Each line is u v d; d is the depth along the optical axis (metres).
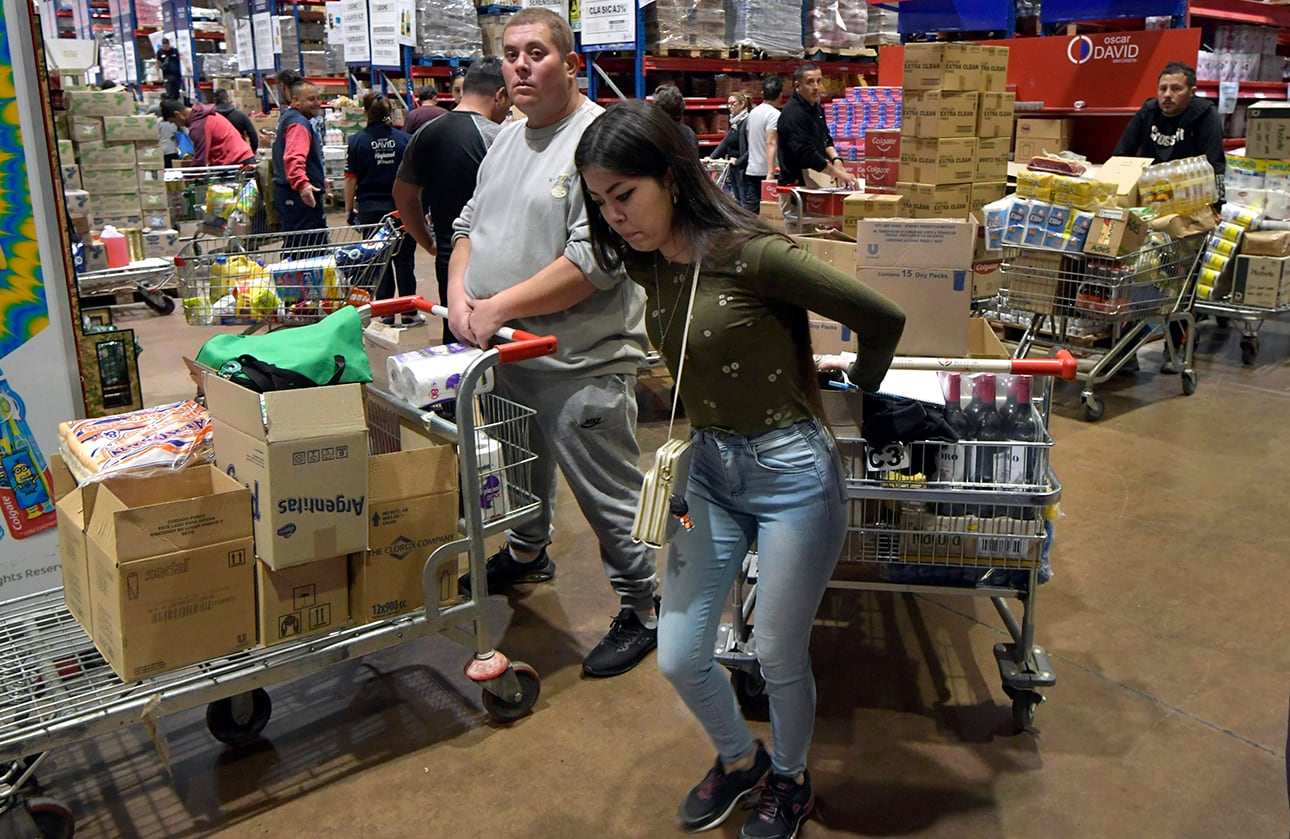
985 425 2.38
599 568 3.55
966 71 4.22
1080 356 5.83
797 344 1.81
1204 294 5.89
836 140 7.98
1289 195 6.15
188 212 9.55
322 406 2.11
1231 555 3.53
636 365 2.77
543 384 2.70
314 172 7.00
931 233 2.55
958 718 2.63
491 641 2.84
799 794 2.12
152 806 2.33
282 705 2.73
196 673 2.19
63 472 2.31
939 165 4.25
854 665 2.90
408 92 10.78
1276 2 7.68
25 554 2.61
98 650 2.19
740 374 1.76
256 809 2.32
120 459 2.11
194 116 9.36
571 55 2.55
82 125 7.37
